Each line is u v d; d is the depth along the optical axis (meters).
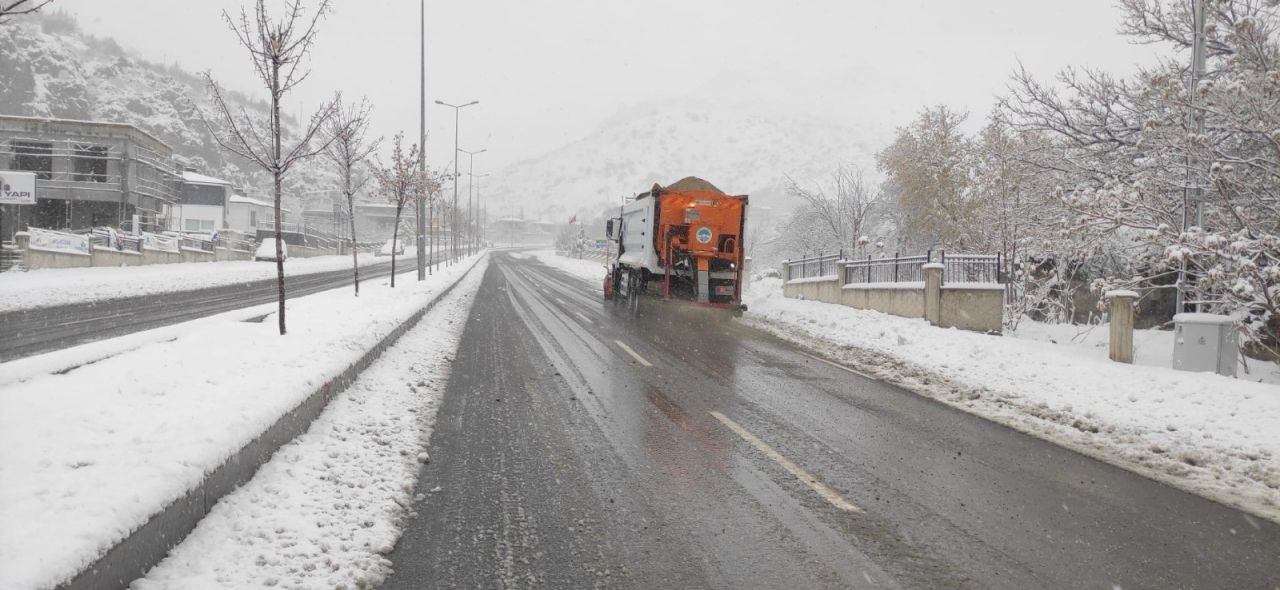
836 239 38.69
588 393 8.91
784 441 6.84
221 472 4.50
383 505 4.75
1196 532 4.74
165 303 19.58
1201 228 10.87
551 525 4.56
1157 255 12.55
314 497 4.75
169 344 8.62
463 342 13.28
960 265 16.47
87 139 44.78
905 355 12.82
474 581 3.76
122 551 3.29
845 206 37.91
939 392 9.66
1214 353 10.10
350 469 5.40
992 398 9.27
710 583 3.79
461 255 84.19
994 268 15.88
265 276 35.66
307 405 6.42
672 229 19.77
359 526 4.38
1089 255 14.90
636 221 22.62
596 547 4.23
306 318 13.23
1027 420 8.06
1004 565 4.12
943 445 6.88
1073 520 4.92
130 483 3.76
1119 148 16.09
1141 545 4.49
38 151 44.28
